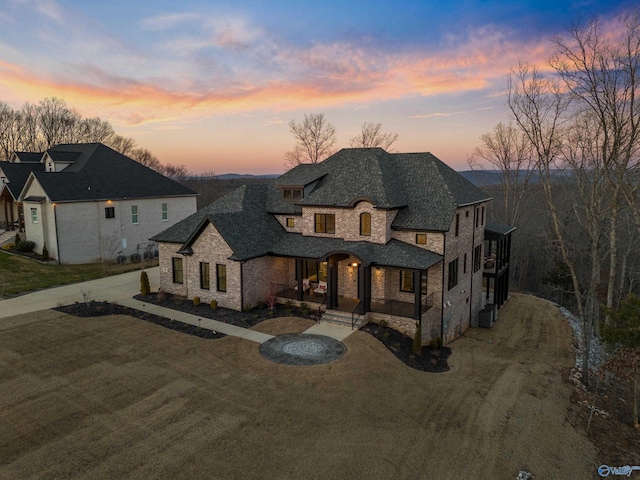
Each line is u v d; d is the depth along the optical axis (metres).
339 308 24.89
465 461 13.54
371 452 13.41
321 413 15.23
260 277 26.58
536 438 15.62
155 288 30.38
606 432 17.56
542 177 34.81
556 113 66.94
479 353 24.70
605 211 25.98
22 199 39.22
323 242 27.00
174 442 13.23
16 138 79.62
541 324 32.34
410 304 25.58
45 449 12.71
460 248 27.64
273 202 31.00
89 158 42.94
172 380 17.06
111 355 19.19
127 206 41.53
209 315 24.75
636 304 18.23
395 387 17.67
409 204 26.69
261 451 13.04
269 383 17.08
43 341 20.44
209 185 117.75
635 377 17.81
